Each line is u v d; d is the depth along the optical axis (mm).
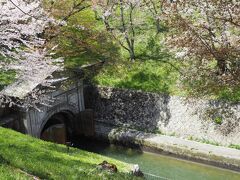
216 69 28891
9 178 12914
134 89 33688
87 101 35656
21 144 21812
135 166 23266
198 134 30734
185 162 29875
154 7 36375
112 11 37812
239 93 30094
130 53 35812
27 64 22328
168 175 28797
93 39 35750
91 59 35969
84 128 34031
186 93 31469
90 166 19438
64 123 34938
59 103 32250
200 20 29031
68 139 34688
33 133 30156
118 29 38562
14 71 30969
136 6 37344
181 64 33656
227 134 29703
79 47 35312
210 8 26953
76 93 34031
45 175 15359
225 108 29953
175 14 26812
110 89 34594
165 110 32188
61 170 16797
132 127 33312
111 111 34594
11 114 29812
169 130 31844
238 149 28984
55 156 20469
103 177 16750
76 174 16453
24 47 25609
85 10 40125
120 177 17844
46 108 31094
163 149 30766
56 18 33094
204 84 28203
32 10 22906
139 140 31734
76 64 34688
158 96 32531
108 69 35812
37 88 28578
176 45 28672
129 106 33781
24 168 15672
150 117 32844
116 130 33156
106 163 20484
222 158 28391
